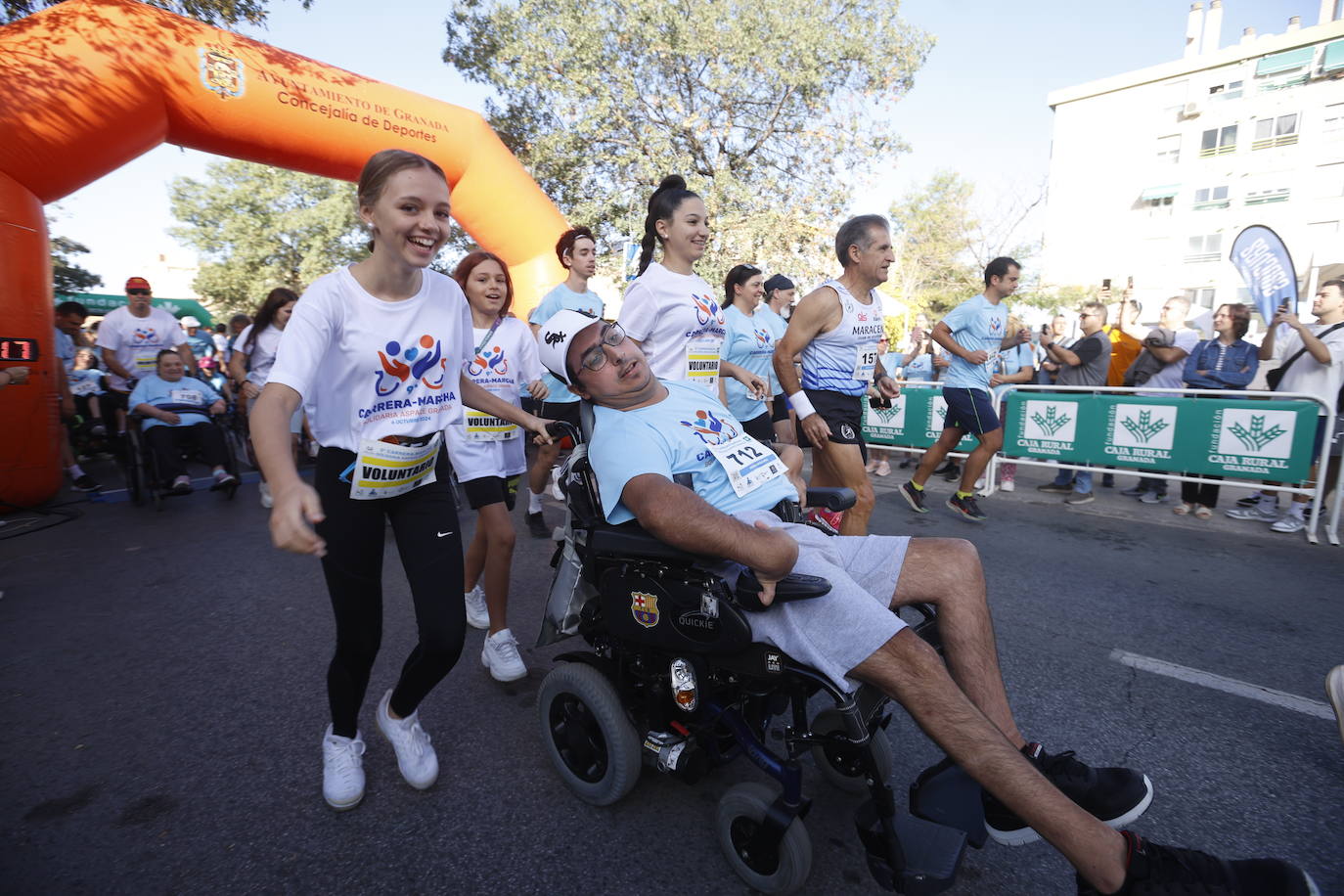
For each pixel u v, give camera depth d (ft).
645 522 5.76
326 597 12.94
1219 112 93.45
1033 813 5.06
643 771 7.87
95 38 18.66
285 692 9.50
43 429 18.97
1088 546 16.01
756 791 5.95
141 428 20.30
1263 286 21.95
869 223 11.09
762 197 49.90
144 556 15.48
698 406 7.02
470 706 9.13
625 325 9.75
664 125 47.75
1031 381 25.71
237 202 97.04
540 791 7.46
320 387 6.34
